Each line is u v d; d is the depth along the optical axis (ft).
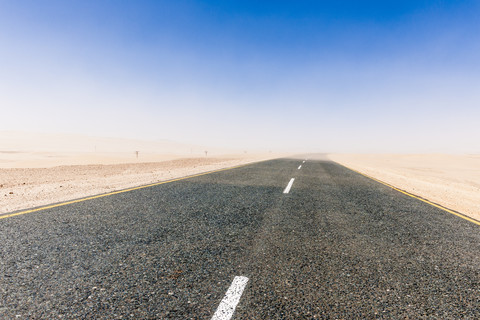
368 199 20.36
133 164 52.06
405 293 6.68
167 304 5.82
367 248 9.85
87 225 11.59
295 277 7.30
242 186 24.56
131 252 8.77
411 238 11.29
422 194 24.59
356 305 6.03
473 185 39.93
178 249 9.16
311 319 5.43
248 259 8.45
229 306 5.79
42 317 5.24
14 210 14.06
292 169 46.65
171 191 20.92
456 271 8.16
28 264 7.64
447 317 5.72
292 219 13.62
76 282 6.70
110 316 5.34
